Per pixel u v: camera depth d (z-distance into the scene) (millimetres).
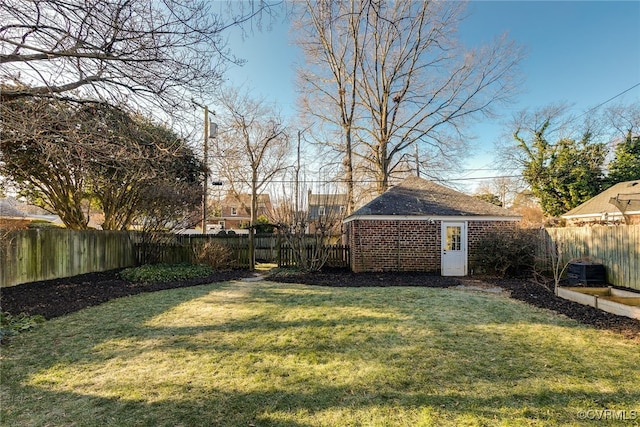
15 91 4969
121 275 10391
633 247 8336
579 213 18625
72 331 5078
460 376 3504
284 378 3477
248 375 3549
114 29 4586
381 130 21453
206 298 7508
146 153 6602
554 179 21938
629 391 3170
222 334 4918
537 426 2619
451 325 5305
